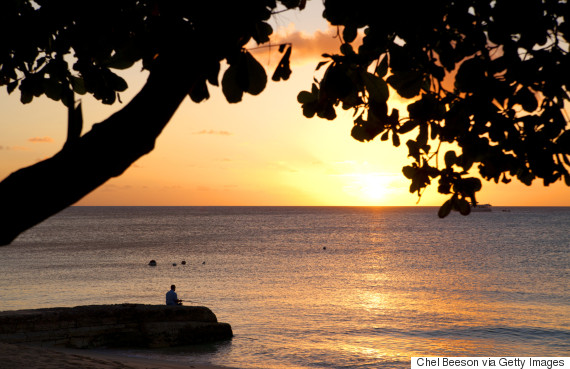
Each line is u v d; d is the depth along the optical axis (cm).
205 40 145
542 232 13688
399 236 12131
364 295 4003
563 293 4125
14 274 5256
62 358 1412
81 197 132
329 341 2489
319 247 8969
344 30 306
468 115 325
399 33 307
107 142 132
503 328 2814
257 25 251
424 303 3644
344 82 267
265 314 3197
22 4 306
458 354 2309
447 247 8962
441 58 321
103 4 283
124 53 216
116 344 2092
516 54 305
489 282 4788
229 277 5128
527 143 326
